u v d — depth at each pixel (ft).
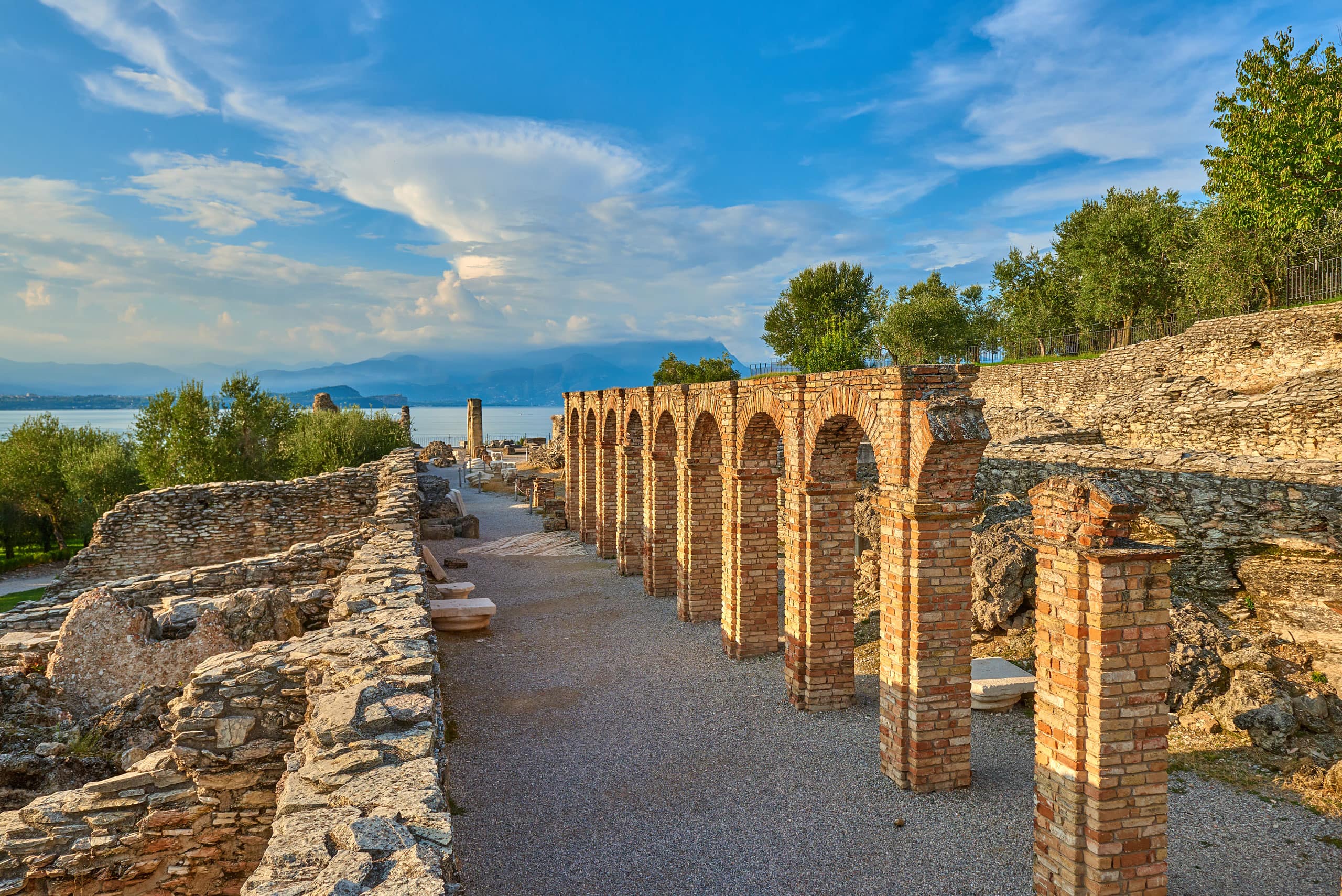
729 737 36.70
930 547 30.12
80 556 72.84
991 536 48.01
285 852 14.57
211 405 116.06
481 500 132.87
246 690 26.66
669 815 29.60
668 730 37.50
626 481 74.13
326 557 49.19
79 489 139.23
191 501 75.20
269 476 117.91
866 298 200.95
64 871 24.97
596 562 81.20
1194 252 113.09
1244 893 23.91
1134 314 135.13
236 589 47.42
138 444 130.31
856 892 24.68
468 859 26.48
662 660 48.62
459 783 32.12
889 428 31.24
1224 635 38.11
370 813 16.30
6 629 43.39
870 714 39.42
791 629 40.86
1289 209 71.31
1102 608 20.24
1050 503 22.02
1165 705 21.08
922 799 30.42
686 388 56.29
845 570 39.55
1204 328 80.23
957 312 156.15
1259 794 29.53
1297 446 59.47
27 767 29.50
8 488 143.64
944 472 29.91
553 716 39.29
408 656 26.66
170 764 26.21
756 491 48.14
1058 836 21.89
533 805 30.30
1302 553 39.14
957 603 30.53
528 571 76.38
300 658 27.09
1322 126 67.00
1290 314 71.97
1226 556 42.16
